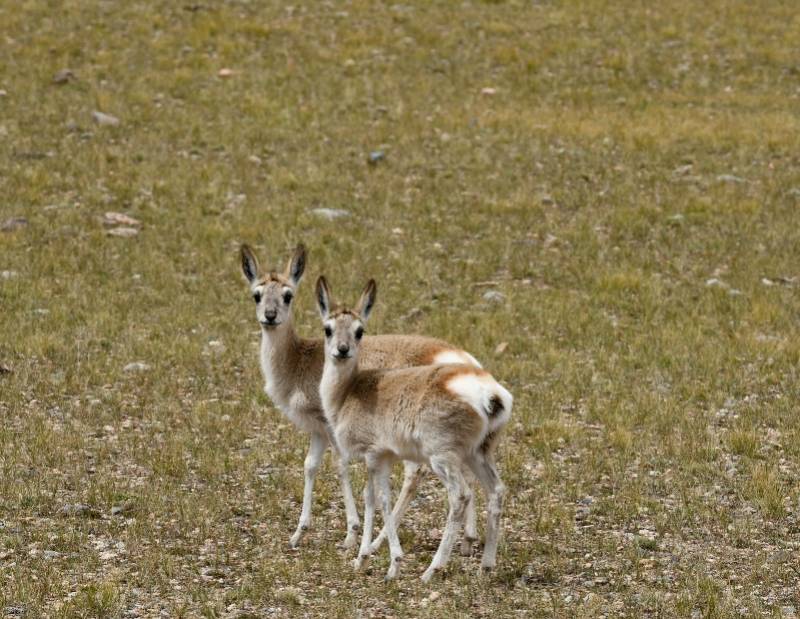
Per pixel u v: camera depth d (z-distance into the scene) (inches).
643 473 1087.6
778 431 1194.0
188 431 1168.8
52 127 2233.0
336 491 1059.3
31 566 864.9
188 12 2925.7
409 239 1820.9
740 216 1911.9
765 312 1525.6
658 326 1501.0
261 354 1009.5
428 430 843.4
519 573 880.3
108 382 1289.4
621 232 1856.5
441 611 804.0
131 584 844.6
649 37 2888.8
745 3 3144.7
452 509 848.9
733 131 2299.5
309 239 1795.0
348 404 897.5
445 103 2474.2
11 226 1787.6
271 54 2704.2
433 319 1493.6
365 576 878.4
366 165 2135.8
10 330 1423.5
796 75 2687.0
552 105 2484.0
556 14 3016.7
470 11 3034.0
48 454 1083.9
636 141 2253.9
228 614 800.3
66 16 2847.0
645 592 842.8
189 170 2070.6
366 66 2664.9
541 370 1354.6
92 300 1541.6
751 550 929.5
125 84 2486.5
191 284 1624.0
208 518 975.0
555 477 1073.5
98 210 1891.0
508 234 1844.2
